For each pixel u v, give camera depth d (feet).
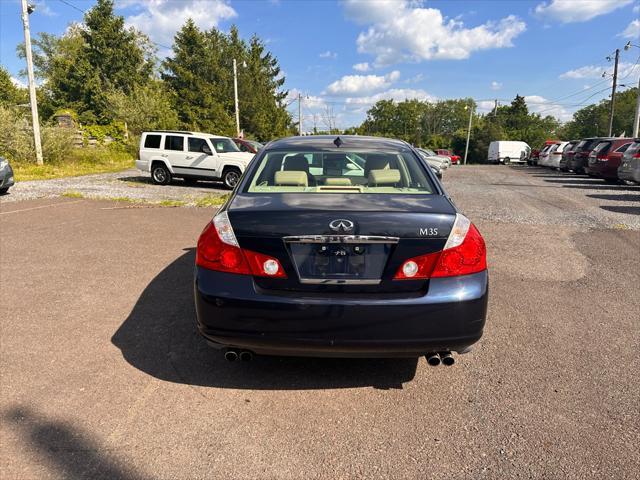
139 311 13.53
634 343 11.73
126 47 150.51
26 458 7.40
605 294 15.40
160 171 51.80
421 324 8.33
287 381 9.86
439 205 9.32
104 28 145.38
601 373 10.23
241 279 8.57
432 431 8.21
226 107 150.51
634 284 16.47
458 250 8.53
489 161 171.73
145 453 7.56
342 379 9.97
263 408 8.87
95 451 7.59
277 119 177.58
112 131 96.43
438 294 8.38
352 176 11.25
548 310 13.96
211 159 49.62
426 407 8.94
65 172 63.10
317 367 10.47
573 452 7.64
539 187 52.75
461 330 8.49
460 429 8.26
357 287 8.43
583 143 72.95
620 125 296.10
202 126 137.18
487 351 11.28
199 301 8.75
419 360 10.84
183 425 8.30
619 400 9.15
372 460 7.46
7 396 9.11
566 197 42.37
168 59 151.33
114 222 27.71
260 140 163.12
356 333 8.31
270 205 9.09
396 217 8.57
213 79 151.94
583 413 8.72
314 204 9.06
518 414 8.71
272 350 8.67
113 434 8.02
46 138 69.31
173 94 142.41
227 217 8.94
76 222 27.55
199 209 33.58
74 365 10.37
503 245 22.31
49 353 10.93
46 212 30.99
